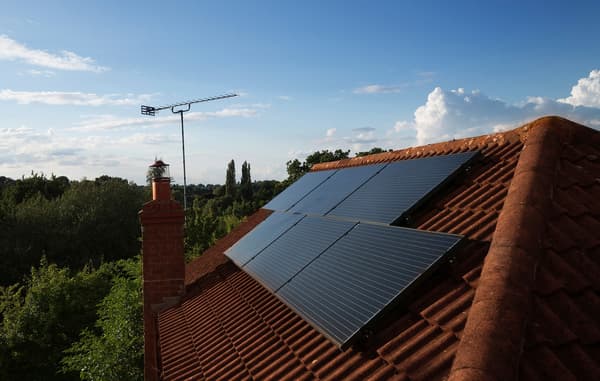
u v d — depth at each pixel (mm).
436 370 3859
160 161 11477
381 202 7707
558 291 3969
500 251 4348
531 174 5477
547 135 6328
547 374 3230
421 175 7801
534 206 4887
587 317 3740
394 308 5082
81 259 52406
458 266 5102
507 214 4914
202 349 7668
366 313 4871
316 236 8000
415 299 5020
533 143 6270
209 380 6523
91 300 34125
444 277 5113
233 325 7832
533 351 3412
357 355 4848
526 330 3553
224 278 10641
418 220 6793
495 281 3963
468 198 6586
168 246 11070
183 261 11086
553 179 5496
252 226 13945
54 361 30047
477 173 7184
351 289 5527
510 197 5250
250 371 6082
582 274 4227
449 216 6414
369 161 11609
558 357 3408
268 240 9750
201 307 9672
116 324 19469
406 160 9219
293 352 5930
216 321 8453
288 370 5574
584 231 4734
